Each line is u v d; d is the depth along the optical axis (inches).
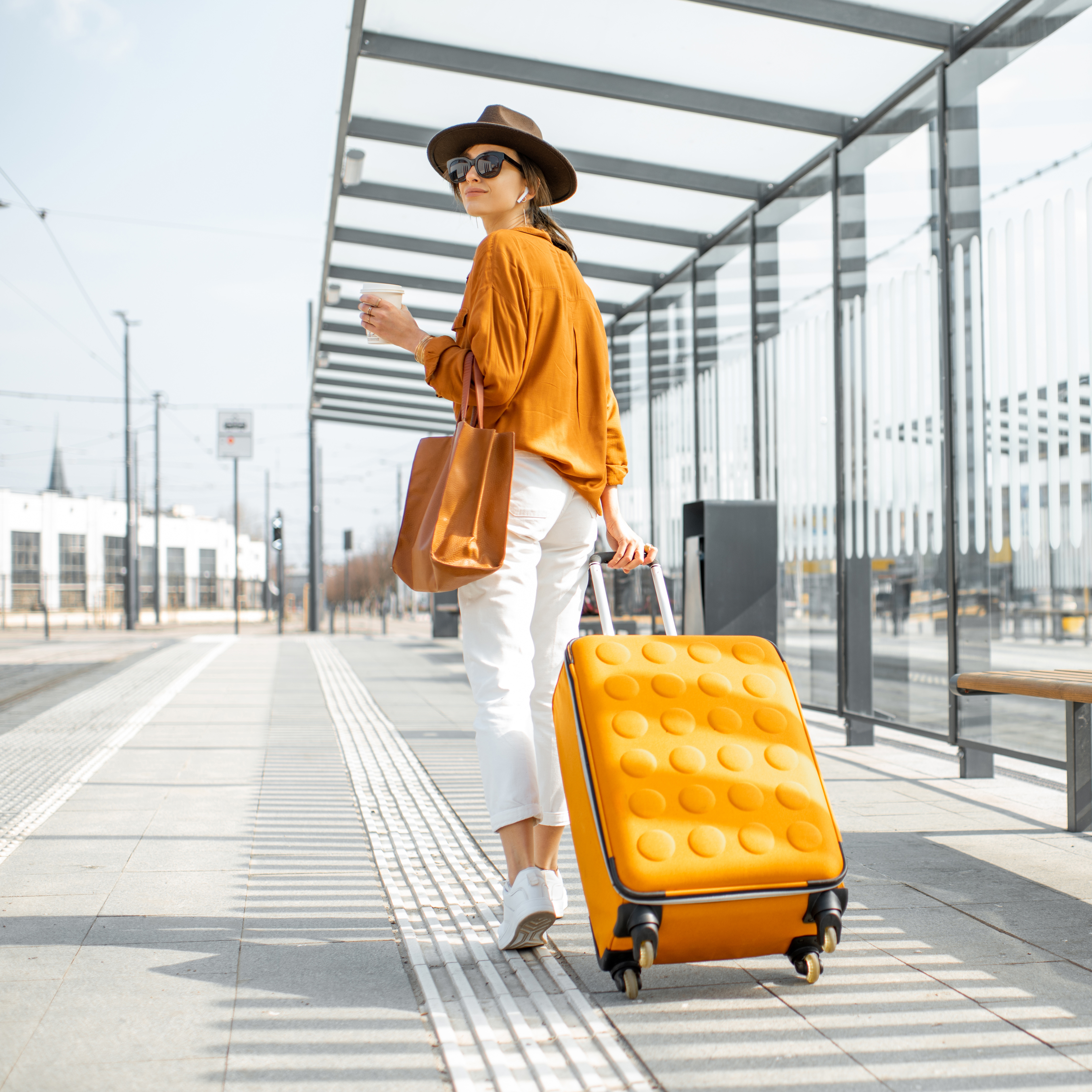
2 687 379.2
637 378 359.6
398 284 353.7
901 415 207.3
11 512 1916.8
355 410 613.9
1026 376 169.2
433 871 120.6
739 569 174.4
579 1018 76.1
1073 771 140.3
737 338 282.2
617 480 99.3
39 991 81.5
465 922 100.1
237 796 166.2
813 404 243.6
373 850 130.8
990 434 179.0
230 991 81.8
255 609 2472.9
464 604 90.7
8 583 1828.2
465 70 209.5
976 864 122.3
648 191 266.1
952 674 184.7
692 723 80.7
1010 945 92.5
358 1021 75.9
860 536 223.0
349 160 250.8
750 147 242.5
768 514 175.8
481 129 95.5
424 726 255.4
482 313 87.3
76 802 160.4
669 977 84.4
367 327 94.2
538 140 95.7
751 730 81.3
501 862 125.3
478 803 160.9
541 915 84.7
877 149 217.6
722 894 73.1
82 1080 65.9
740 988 81.7
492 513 85.4
